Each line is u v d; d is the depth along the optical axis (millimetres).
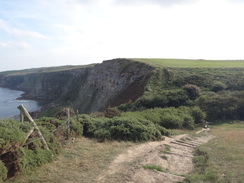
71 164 8648
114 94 48719
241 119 26781
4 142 6918
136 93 37719
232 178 7262
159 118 21516
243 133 17219
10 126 8000
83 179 7270
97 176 7531
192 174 8125
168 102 29172
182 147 12914
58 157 9305
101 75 65875
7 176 6941
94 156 9766
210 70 40344
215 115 26438
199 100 28469
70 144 11320
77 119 14586
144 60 54406
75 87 98125
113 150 10891
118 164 8820
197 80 35969
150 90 34594
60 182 7020
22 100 107625
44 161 8312
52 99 110562
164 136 16203
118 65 57719
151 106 28969
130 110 29250
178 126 21453
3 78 188750
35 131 9055
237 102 27312
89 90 71875
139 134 13641
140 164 8680
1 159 6926
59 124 12539
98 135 13258
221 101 27266
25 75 169875
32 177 7223
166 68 41094
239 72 38844
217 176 7504
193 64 47125
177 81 36344
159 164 9156
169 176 7727
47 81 123250
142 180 7223
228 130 20406
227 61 55469
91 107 63344
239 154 10352
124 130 13484
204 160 9875
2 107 84125
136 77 44531
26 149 7992
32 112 73500
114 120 14656
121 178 7312
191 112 24734
